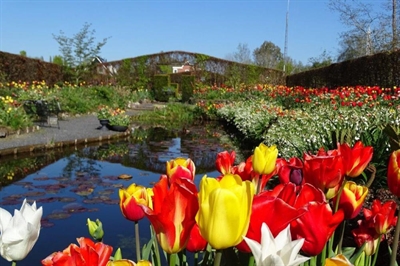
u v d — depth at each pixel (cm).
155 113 2138
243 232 73
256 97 1950
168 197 82
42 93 1725
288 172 136
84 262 78
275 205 77
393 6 1507
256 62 4484
